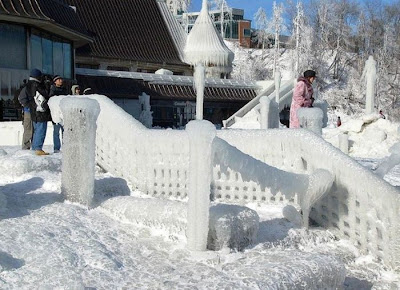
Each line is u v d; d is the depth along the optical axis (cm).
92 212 727
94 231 657
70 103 739
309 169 809
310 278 545
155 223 680
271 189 733
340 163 761
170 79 4362
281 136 835
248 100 4675
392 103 8112
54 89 1195
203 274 537
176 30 5738
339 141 1970
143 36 5494
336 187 770
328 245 750
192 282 516
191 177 606
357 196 746
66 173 744
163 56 5459
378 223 717
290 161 837
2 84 2853
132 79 4219
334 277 581
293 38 9131
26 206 716
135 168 867
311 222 823
